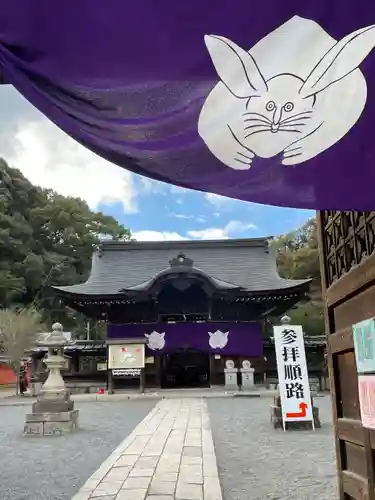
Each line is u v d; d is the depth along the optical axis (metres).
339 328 3.77
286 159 2.35
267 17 2.41
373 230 3.00
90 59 2.36
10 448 10.09
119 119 2.34
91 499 5.74
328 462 7.77
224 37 2.40
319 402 19.25
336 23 2.40
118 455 8.55
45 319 47.22
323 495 5.81
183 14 2.41
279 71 2.39
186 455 8.41
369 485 3.04
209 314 28.72
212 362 28.16
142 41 2.39
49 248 53.56
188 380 33.53
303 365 11.84
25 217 52.72
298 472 7.10
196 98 2.38
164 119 2.35
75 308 29.73
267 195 2.33
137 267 33.75
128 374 25.44
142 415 15.78
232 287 27.16
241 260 33.69
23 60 2.35
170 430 11.60
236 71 2.39
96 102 2.34
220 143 2.35
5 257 48.06
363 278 3.11
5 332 28.47
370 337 2.90
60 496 6.13
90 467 7.89
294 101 2.38
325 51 2.39
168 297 29.00
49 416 12.05
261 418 13.94
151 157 2.32
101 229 60.84
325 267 4.06
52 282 49.34
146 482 6.53
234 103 2.38
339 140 2.36
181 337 28.06
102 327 45.53
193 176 2.33
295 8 2.41
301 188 2.33
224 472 7.21
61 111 2.33
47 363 12.76
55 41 2.36
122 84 2.36
